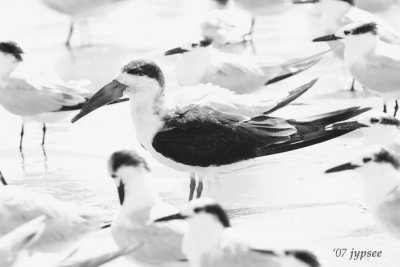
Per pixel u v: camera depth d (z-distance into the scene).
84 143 16.56
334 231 12.23
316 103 17.89
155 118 13.22
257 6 23.56
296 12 26.36
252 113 13.59
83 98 16.53
